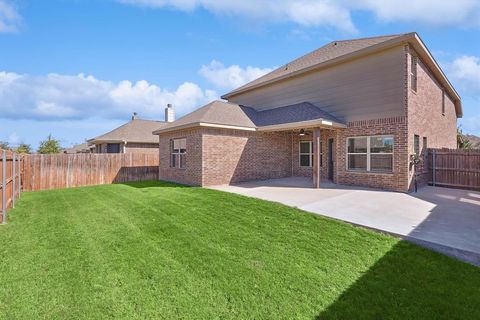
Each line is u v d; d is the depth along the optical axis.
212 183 13.33
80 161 15.85
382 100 11.67
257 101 18.23
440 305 3.52
